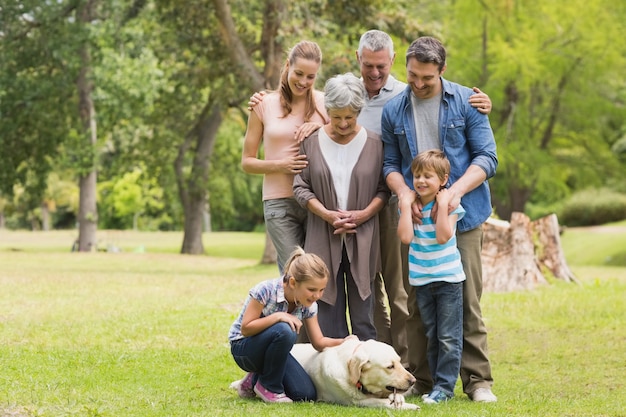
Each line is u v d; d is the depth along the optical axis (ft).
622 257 109.81
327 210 20.76
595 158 118.01
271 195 22.11
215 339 30.22
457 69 110.32
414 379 18.63
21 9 81.46
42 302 39.24
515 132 110.32
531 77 105.09
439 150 20.39
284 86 22.03
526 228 49.37
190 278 55.98
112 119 89.92
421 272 20.36
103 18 85.81
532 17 108.58
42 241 138.82
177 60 79.87
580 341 32.19
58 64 86.17
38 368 23.63
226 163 113.60
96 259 85.87
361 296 20.75
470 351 21.11
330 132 21.16
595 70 109.29
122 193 166.50
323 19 65.77
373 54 21.79
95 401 19.61
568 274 53.47
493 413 18.67
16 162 90.38
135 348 27.91
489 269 49.14
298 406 18.79
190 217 108.47
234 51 67.26
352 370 18.65
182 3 68.08
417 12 107.34
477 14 108.37
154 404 19.30
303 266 18.75
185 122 101.71
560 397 22.38
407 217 19.95
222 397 20.49
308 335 20.08
